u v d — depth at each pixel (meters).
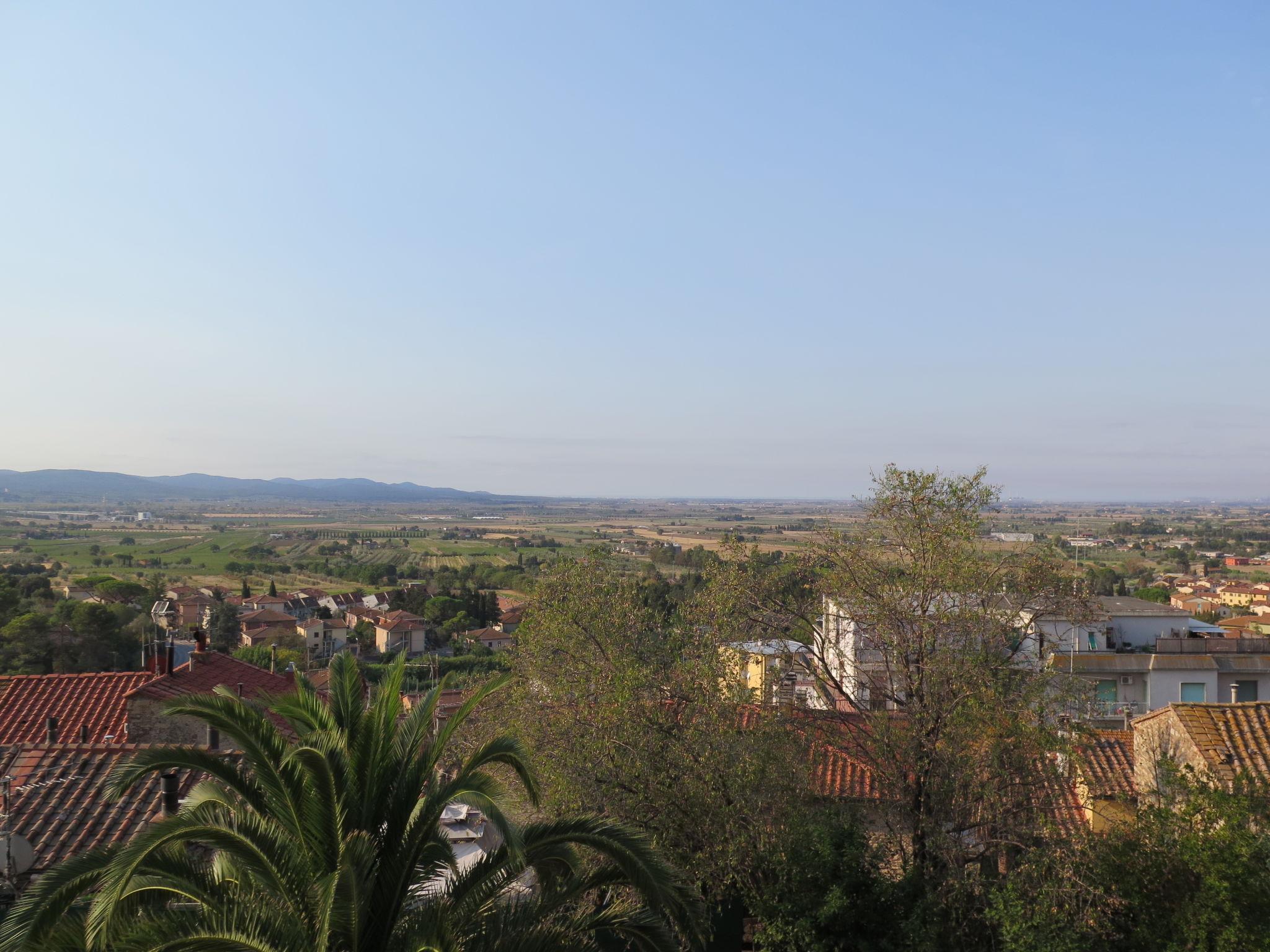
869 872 13.69
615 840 11.14
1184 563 150.62
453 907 10.75
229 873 10.79
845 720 17.09
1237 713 17.91
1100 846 13.52
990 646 15.78
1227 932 11.29
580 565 21.34
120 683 21.50
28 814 14.05
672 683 17.73
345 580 145.12
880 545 17.02
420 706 11.33
